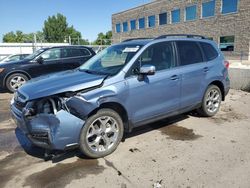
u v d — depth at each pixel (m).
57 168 3.65
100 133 3.91
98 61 4.93
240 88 8.80
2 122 5.83
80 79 3.99
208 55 5.57
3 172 3.58
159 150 4.13
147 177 3.37
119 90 3.96
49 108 3.54
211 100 5.73
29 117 3.56
